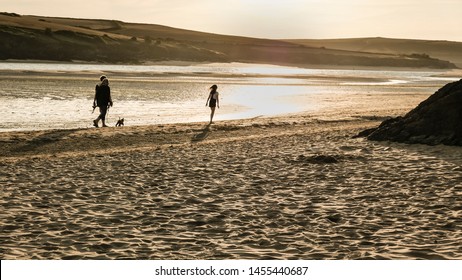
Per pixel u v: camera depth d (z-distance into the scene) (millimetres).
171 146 39812
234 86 126188
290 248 15766
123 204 21500
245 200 22297
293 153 35281
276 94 106688
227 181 26297
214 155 34812
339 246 15914
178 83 123562
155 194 23344
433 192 23250
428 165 29781
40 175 27594
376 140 41062
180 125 53125
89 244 16078
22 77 116500
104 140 43000
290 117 62750
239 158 33438
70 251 15445
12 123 54031
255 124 54438
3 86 93188
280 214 19859
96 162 32062
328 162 31406
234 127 52250
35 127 52250
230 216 19672
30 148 38438
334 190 24203
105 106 52000
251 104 84062
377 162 31234
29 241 16406
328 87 136375
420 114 40406
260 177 27297
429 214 19594
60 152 37312
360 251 15328
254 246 16062
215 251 15477
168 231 17703
